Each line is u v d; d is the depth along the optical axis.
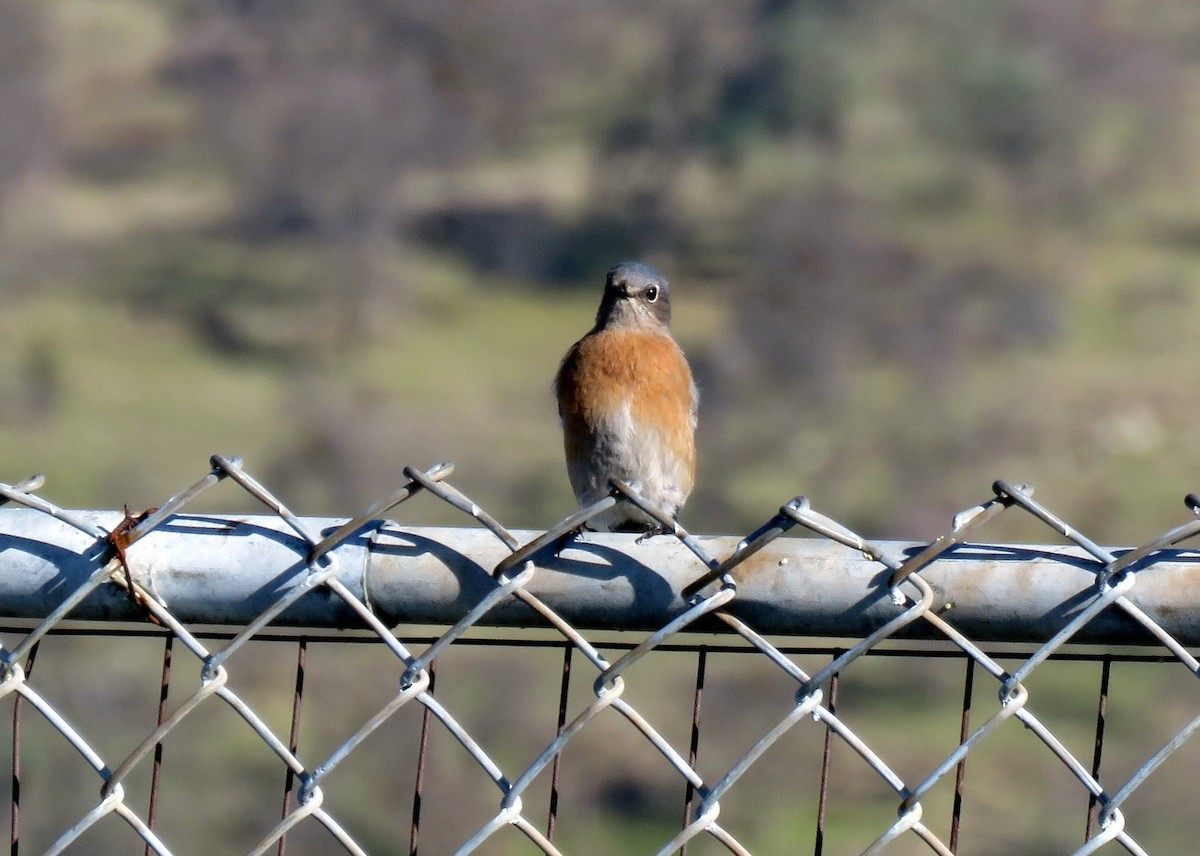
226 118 38.81
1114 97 37.88
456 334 32.00
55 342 29.69
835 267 30.47
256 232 36.22
